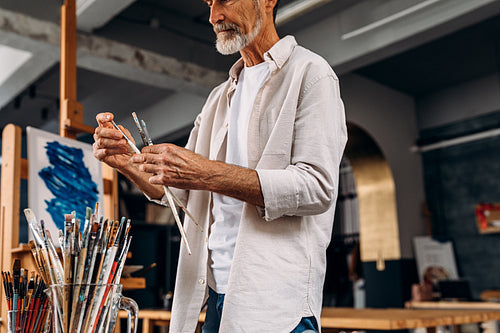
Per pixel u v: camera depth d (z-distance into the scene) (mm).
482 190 7445
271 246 1180
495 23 5988
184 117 7547
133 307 1272
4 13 4828
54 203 2168
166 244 4480
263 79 1363
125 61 5652
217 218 1330
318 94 1237
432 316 2473
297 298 1174
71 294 1091
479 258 7336
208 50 6441
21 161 2125
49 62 5684
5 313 1789
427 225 7535
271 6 1378
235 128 1400
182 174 1082
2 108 7977
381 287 7180
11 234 1943
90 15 5074
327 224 1294
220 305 1274
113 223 1202
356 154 7574
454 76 7516
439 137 7781
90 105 8328
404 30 5207
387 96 7727
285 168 1216
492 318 2705
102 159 1305
